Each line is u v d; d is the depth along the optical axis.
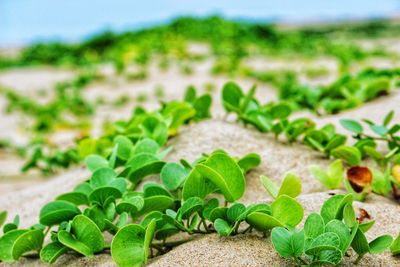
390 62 2.82
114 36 4.73
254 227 0.74
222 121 1.12
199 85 2.71
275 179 0.93
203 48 3.98
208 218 0.76
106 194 0.81
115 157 0.92
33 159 1.38
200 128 1.07
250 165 0.93
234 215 0.74
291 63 3.31
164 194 0.82
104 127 1.84
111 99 2.70
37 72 3.97
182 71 3.08
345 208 0.72
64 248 0.78
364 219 0.81
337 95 1.42
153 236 0.76
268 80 2.61
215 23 4.74
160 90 2.63
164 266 0.71
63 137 2.01
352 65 2.83
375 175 0.90
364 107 1.27
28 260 0.82
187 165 0.87
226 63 2.97
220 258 0.71
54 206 0.82
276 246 0.68
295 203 0.72
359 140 1.01
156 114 1.08
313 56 3.58
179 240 0.79
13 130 2.25
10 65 4.43
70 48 4.71
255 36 4.60
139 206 0.78
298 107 1.42
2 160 1.75
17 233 0.82
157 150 0.94
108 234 0.82
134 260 0.72
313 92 1.43
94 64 3.72
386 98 1.30
